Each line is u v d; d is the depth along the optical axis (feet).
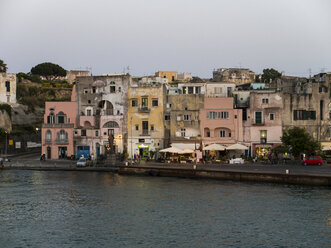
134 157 365.81
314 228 159.43
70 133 382.22
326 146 336.08
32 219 174.29
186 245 144.15
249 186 238.89
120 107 384.88
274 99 357.20
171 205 195.11
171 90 411.34
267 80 619.26
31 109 500.33
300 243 145.28
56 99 519.19
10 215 180.14
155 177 280.92
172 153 359.05
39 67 637.30
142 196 214.69
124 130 382.83
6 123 447.83
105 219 173.99
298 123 359.25
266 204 193.77
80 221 171.22
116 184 251.60
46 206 195.31
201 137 361.30
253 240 148.36
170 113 368.89
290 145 324.60
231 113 359.66
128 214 180.96
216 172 264.52
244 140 358.23
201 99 365.20
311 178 232.32
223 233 155.43
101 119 382.83
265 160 325.42
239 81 577.84
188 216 176.76
